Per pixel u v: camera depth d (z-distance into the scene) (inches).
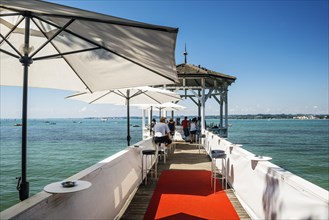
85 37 128.9
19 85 177.0
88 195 137.6
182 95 836.6
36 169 1003.9
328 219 93.7
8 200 624.1
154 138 395.5
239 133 3435.0
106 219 165.9
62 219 109.5
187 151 535.2
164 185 280.7
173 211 203.8
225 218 189.9
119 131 3754.9
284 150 1604.3
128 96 319.6
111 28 106.3
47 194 100.7
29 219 88.0
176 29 89.3
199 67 713.0
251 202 190.1
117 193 193.3
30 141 2145.7
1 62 163.6
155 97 350.6
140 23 91.7
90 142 2042.3
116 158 196.4
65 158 1261.1
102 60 152.3
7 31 142.6
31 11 108.6
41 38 148.9
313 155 1401.3
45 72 172.2
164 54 113.4
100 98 331.0
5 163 1149.7
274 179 145.7
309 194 106.9
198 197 238.5
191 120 705.6
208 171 350.6
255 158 183.9
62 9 95.0
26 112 111.0
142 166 291.4
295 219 118.3
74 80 177.6
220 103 776.3
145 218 189.9
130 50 125.5
